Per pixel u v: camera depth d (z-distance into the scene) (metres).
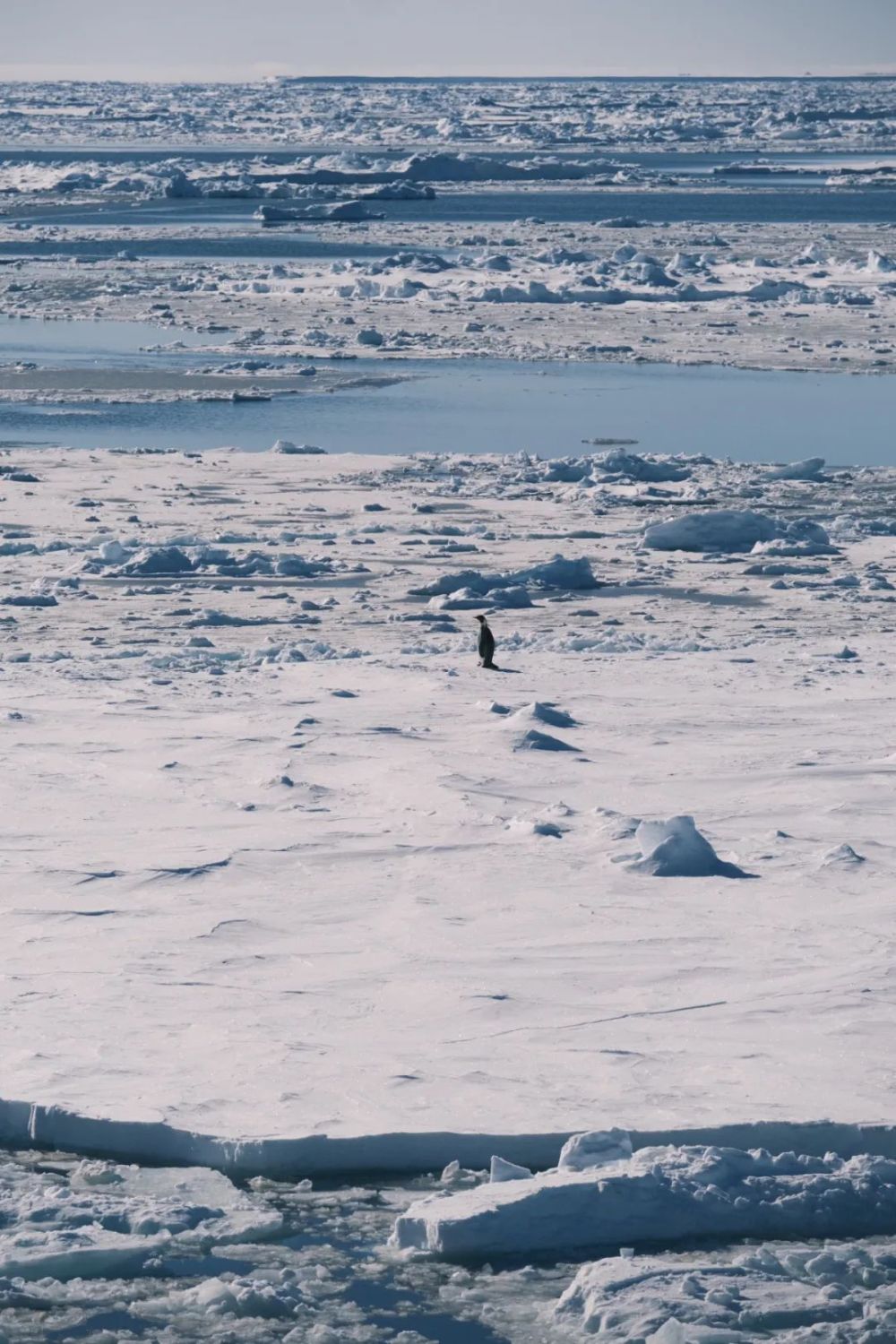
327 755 62.94
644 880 46.97
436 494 170.38
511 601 118.44
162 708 73.50
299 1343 26.66
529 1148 31.28
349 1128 31.62
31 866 48.34
